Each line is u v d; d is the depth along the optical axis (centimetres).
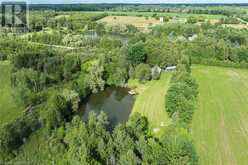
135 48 12256
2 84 9831
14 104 8450
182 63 12081
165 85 10706
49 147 5881
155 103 9100
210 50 13700
